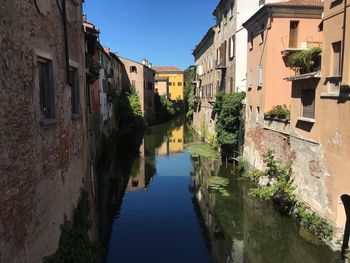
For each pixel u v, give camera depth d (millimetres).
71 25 9461
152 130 54906
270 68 20422
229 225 16031
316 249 12672
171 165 28688
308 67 15266
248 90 24203
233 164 26859
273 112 18953
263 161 18938
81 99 10727
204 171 25766
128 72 56750
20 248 5348
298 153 15594
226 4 32875
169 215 17344
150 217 17109
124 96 48938
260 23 21766
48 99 7414
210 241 14352
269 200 17484
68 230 8211
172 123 69062
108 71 37750
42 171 6484
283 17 20188
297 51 19484
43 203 6504
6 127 4934
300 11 20125
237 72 28938
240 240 14484
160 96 79250
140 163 29516
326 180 12930
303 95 15320
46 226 6668
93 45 16672
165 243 14133
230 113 26750
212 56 40250
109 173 26016
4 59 4902
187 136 47344
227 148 28156
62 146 8070
